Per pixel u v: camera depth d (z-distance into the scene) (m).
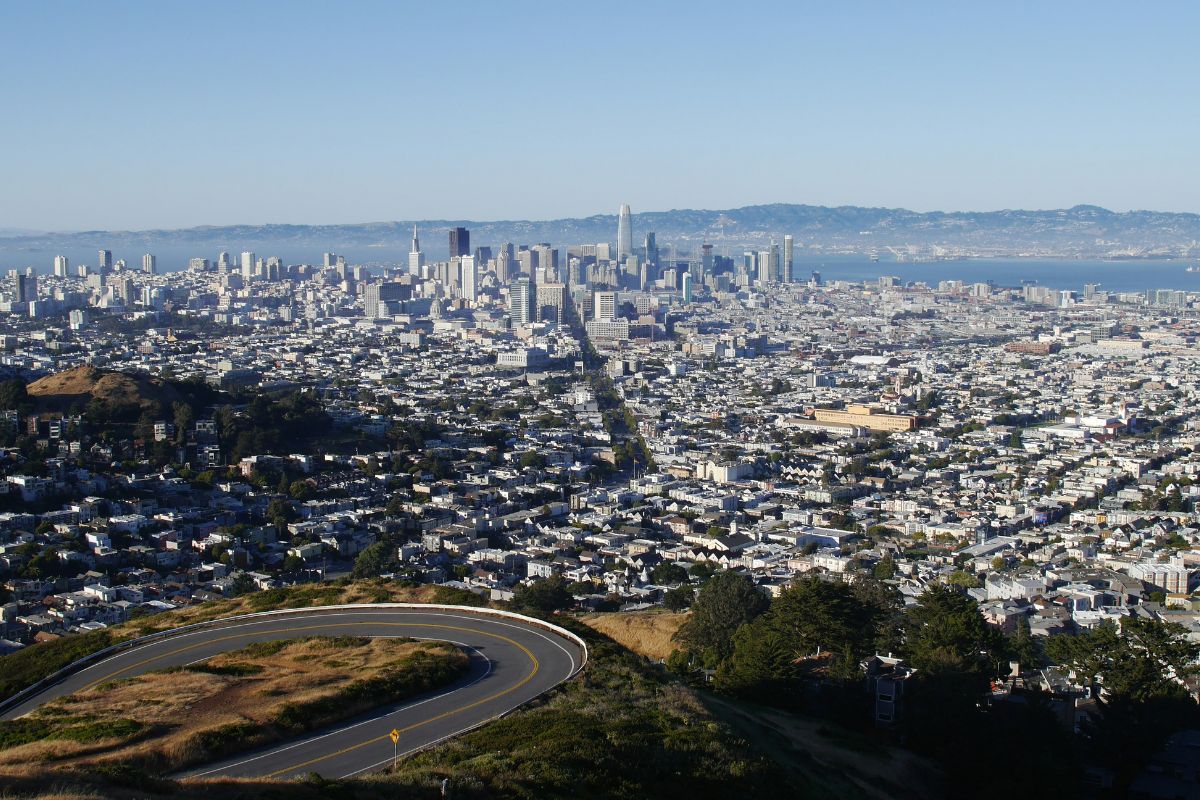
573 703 186.75
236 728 170.62
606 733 171.88
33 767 149.62
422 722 180.00
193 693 191.00
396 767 158.00
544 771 155.50
